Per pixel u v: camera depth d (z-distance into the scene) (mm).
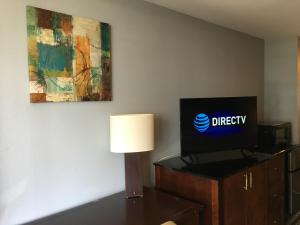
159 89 2428
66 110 1812
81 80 1849
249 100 2695
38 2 1651
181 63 2623
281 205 2883
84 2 1868
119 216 1674
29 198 1658
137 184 1986
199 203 2062
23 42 1598
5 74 1539
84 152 1917
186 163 2367
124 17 2125
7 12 1533
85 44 1866
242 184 2205
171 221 1552
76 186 1879
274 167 2705
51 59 1699
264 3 2328
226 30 3170
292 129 3701
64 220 1639
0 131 1532
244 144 2674
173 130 2582
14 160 1592
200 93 2844
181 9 2498
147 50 2309
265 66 3918
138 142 1834
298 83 3676
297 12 2586
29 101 1633
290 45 3680
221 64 3105
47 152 1729
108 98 2021
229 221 2061
